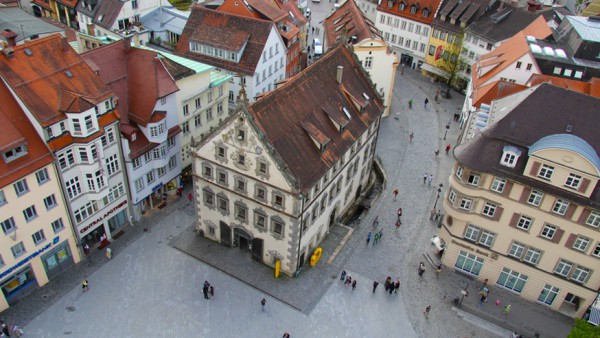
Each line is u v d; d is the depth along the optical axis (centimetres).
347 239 6319
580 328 4366
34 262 5138
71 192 5228
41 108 4725
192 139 5419
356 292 5578
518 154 4925
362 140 6450
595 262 5025
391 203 7025
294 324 5159
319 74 5894
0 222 4631
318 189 5481
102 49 5900
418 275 5866
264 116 4972
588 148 4681
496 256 5578
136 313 5144
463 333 5219
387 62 8681
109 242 5978
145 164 6053
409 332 5181
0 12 8581
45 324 4953
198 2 12050
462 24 10288
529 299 5675
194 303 5303
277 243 5506
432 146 8469
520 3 12175
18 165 4609
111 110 5316
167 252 5906
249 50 8225
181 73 6266
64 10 10706
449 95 10206
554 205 4969
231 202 5556
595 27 8200
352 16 9425
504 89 7475
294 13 10600
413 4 11006
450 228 5753
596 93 7056
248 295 5438
